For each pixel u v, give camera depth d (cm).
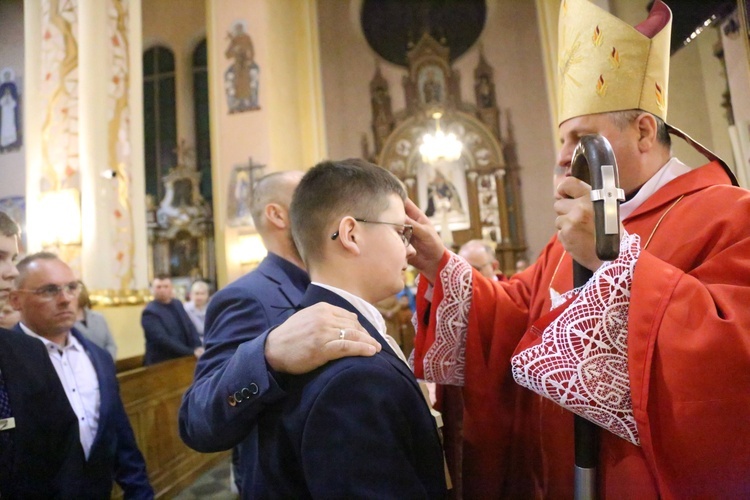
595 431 88
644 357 76
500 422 120
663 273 80
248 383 73
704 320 73
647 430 75
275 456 73
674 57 201
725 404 71
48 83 407
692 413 72
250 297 119
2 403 133
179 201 1175
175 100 1243
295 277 135
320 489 63
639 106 100
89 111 396
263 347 75
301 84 1002
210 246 1145
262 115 808
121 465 192
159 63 1264
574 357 80
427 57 1082
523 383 85
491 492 119
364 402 66
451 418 135
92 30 401
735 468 70
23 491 133
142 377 328
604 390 79
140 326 419
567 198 85
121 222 409
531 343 90
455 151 941
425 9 1110
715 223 89
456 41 1105
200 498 343
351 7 1112
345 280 82
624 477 84
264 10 830
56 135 402
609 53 102
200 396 86
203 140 1225
